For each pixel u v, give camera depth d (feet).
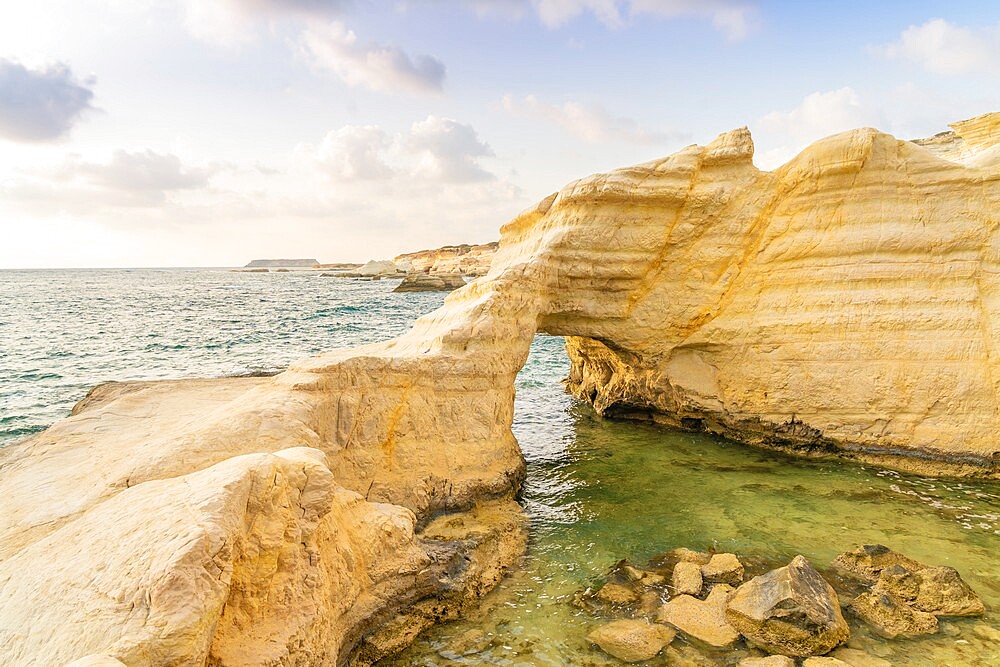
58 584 17.25
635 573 30.96
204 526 17.30
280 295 289.94
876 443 45.70
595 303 52.11
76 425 37.68
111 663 13.53
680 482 44.09
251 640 19.21
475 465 39.24
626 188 49.55
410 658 25.17
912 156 45.50
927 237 44.70
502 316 44.68
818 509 38.63
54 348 107.55
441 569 29.01
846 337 46.09
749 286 50.01
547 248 50.14
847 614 27.14
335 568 24.20
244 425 29.50
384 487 35.14
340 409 34.24
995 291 43.52
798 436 48.73
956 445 43.16
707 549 33.78
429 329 48.37
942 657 24.12
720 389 52.37
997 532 34.94
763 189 49.55
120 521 19.65
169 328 142.20
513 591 30.01
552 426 61.52
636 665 24.16
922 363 44.06
